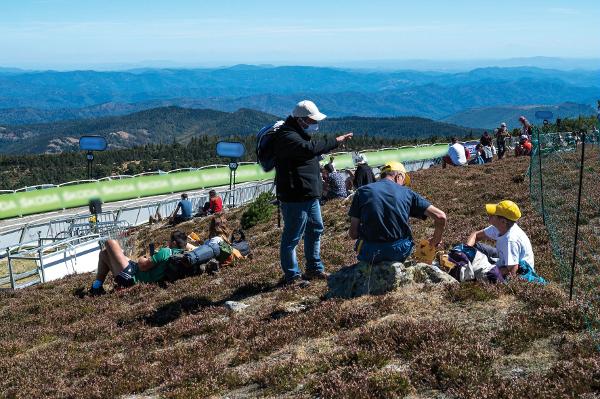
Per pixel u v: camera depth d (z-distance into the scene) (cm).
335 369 739
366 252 988
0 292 1878
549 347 711
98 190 5734
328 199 2688
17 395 873
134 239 3650
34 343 1180
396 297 939
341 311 926
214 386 764
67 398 827
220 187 6788
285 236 1154
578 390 590
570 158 2762
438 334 771
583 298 852
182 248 1579
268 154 1079
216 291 1296
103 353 1018
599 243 1234
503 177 2691
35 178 19688
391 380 666
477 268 1015
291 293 1120
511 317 795
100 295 1519
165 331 1057
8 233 4138
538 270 1116
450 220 1836
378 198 969
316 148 1045
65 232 4141
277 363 784
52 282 1953
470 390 625
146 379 836
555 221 1480
